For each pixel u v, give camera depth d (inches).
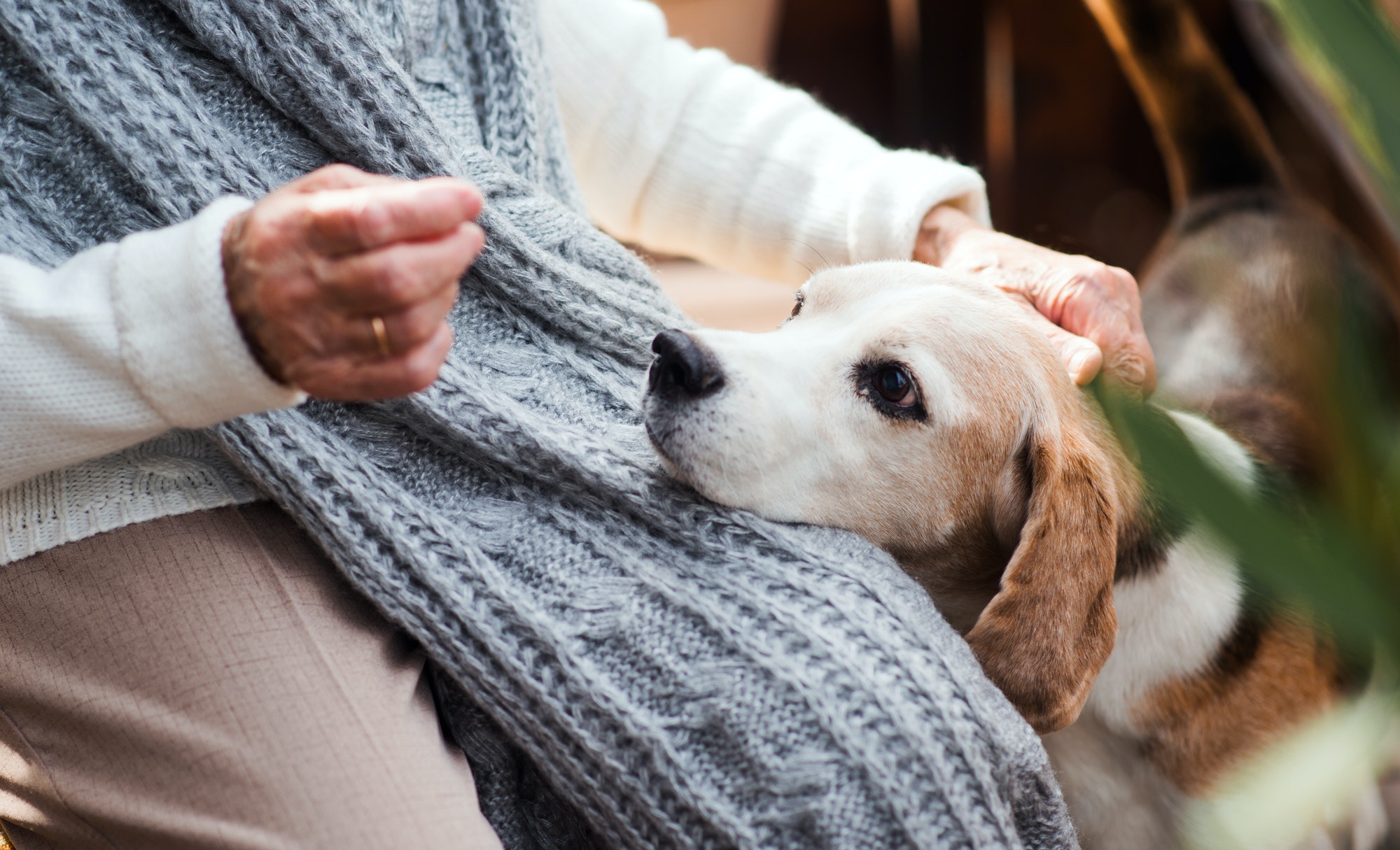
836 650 36.9
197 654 37.2
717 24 141.4
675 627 38.0
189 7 41.3
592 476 40.8
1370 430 21.7
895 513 53.5
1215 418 56.7
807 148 67.1
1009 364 54.2
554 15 62.8
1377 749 26.0
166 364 32.5
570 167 57.0
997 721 38.6
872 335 53.1
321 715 37.0
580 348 46.8
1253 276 59.2
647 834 37.0
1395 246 31.4
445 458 42.1
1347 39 20.9
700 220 67.9
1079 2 111.1
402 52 47.7
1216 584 54.9
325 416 41.3
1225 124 80.1
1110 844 57.6
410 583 39.1
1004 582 50.7
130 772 37.0
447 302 33.5
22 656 38.1
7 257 35.2
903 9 128.3
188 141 40.9
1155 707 55.6
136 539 38.8
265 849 35.1
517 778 41.4
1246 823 26.3
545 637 37.9
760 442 47.3
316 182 33.8
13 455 34.9
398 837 35.4
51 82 40.1
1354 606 20.5
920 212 63.5
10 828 41.4
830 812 35.1
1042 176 118.2
